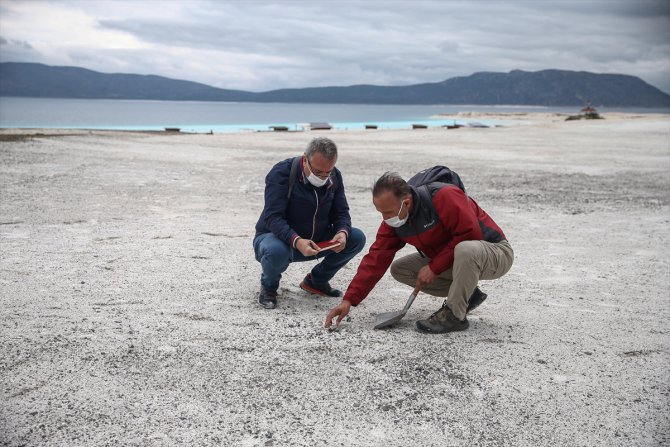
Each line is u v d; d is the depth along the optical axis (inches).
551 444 103.0
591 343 149.9
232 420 108.2
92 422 106.1
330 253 177.3
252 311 168.7
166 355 135.9
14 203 319.6
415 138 1039.0
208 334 149.8
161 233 265.0
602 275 217.0
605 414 113.7
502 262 149.3
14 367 127.0
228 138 965.8
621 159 694.5
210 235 265.1
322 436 103.8
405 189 138.0
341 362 134.9
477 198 394.9
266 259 165.0
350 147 807.1
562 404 117.3
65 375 124.3
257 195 382.9
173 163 553.9
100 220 287.4
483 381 126.8
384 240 152.3
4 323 151.9
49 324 152.5
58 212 301.7
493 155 719.7
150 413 109.8
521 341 150.3
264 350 140.6
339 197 172.6
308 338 149.3
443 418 111.0
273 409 112.7
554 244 267.6
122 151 660.1
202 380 123.9
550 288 199.6
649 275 217.8
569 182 485.1
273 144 831.7
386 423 108.7
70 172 455.2
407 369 131.8
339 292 189.6
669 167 610.9
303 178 162.6
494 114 4867.1
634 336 155.5
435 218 143.3
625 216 341.1
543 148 847.7
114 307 167.3
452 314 153.6
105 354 135.3
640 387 125.6
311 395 118.6
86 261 214.4
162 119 3137.3
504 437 104.9
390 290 195.9
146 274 201.3
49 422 105.7
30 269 201.3
